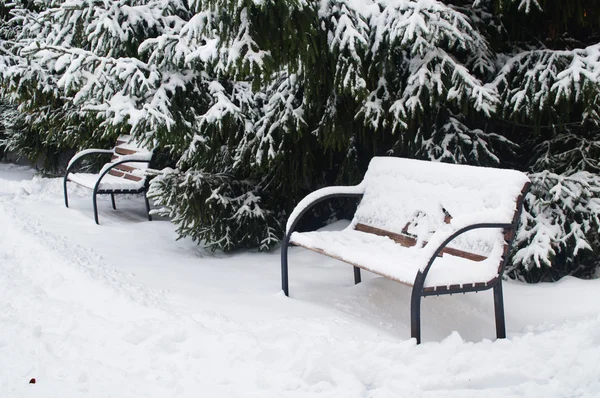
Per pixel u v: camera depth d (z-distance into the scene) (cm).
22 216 579
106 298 353
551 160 506
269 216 574
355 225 439
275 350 277
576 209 465
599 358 271
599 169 494
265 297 390
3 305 343
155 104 487
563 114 479
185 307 348
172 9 566
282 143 521
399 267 329
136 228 602
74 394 239
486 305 406
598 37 551
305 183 609
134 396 238
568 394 244
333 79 470
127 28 529
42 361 270
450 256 355
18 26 899
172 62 510
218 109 512
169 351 279
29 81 613
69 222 603
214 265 487
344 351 282
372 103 474
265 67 423
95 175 699
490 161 505
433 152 504
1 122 1033
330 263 500
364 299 400
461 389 251
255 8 411
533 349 292
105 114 482
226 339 287
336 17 448
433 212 377
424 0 432
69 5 507
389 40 447
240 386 246
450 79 459
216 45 441
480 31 502
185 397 236
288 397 235
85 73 488
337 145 548
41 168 1055
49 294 370
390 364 271
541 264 485
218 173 562
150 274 425
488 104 445
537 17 515
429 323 374
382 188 427
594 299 400
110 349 282
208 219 545
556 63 473
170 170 534
